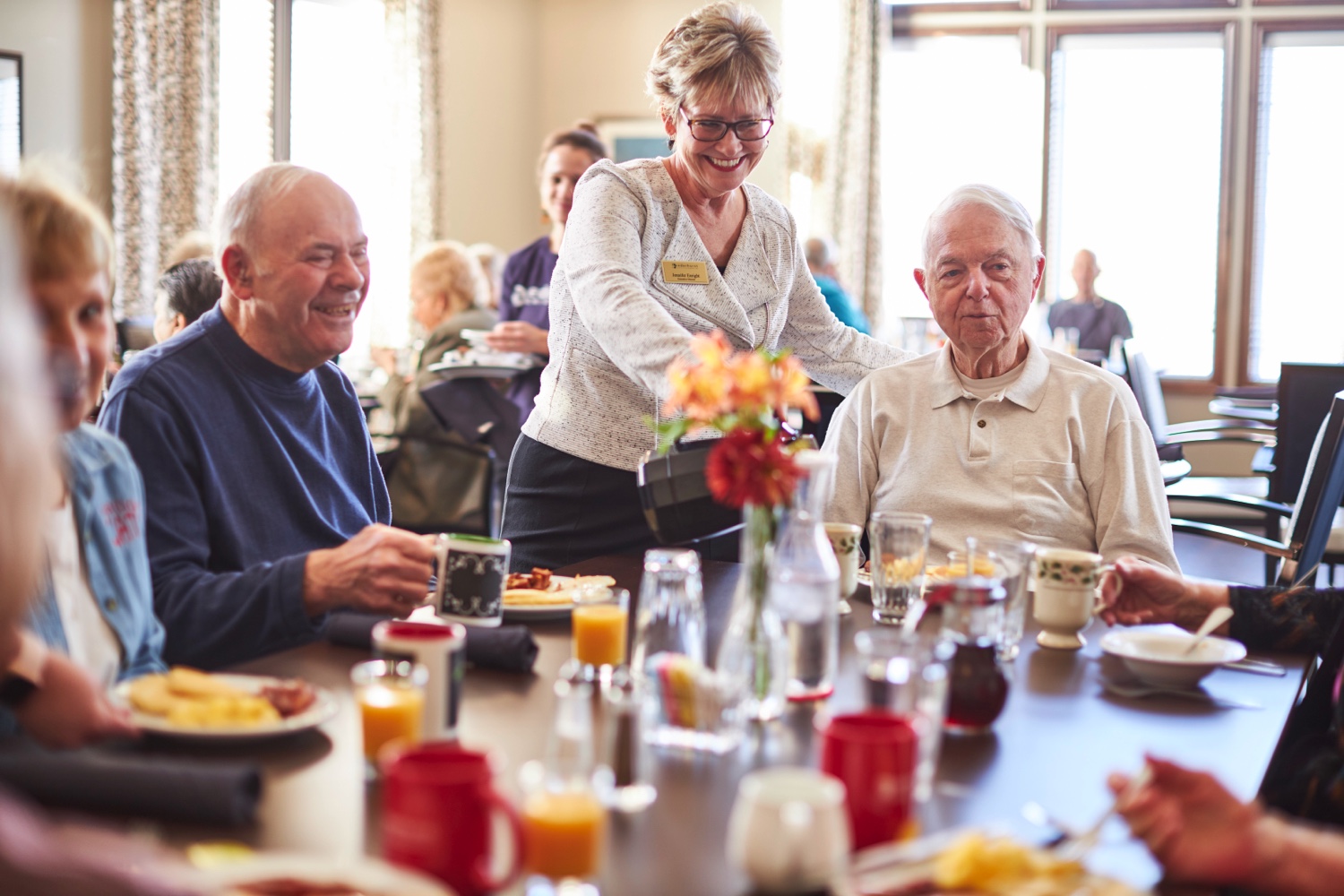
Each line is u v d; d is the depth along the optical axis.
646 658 1.30
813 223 8.87
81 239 1.34
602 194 2.37
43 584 1.33
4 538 0.66
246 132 7.20
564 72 9.16
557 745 0.89
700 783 1.10
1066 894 0.84
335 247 1.94
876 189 8.69
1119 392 2.36
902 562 1.77
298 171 1.96
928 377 2.44
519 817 0.82
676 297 2.45
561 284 2.47
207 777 0.98
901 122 8.88
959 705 1.28
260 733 1.15
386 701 1.08
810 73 8.76
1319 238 8.35
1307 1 8.24
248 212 1.92
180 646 1.66
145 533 1.77
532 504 2.55
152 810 0.98
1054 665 1.60
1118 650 1.54
